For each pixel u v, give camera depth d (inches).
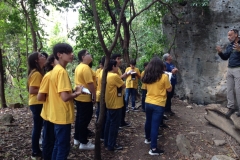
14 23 359.3
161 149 173.6
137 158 161.0
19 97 473.1
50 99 120.1
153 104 165.0
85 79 157.8
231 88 188.4
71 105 122.3
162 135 196.5
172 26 321.4
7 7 357.7
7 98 469.4
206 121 230.4
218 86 276.1
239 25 260.7
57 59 120.8
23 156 156.2
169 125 218.5
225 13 268.8
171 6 307.3
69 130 122.0
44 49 473.1
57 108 118.5
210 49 284.5
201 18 287.9
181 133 200.1
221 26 273.6
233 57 182.2
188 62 308.3
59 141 119.8
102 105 147.6
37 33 402.3
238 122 176.9
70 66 510.3
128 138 192.2
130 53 403.5
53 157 125.9
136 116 248.8
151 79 162.7
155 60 165.3
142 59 367.2
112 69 165.6
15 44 503.2
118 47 324.2
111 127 165.8
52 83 118.1
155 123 164.7
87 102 161.5
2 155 156.1
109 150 169.0
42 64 144.7
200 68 295.0
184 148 170.2
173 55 324.5
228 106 192.2
